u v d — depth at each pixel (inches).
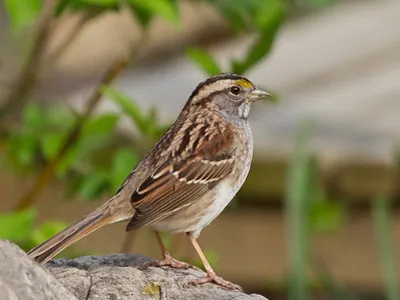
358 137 550.6
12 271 290.8
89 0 448.8
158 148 408.2
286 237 542.0
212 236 543.2
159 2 449.7
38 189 481.4
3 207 548.4
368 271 542.3
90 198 478.6
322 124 566.3
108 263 378.3
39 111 500.7
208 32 669.9
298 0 502.6
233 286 367.6
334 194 540.1
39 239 427.8
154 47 665.0
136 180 396.8
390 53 650.2
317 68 635.5
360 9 713.0
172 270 374.0
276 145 538.6
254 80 618.5
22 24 427.2
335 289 481.1
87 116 479.5
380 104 589.3
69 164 479.5
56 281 298.7
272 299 549.6
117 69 486.6
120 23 675.4
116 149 524.4
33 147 498.0
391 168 535.8
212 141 412.5
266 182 536.7
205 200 405.7
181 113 430.0
